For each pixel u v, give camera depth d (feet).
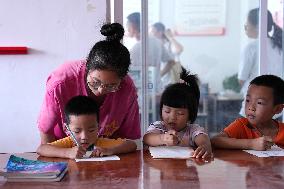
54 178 3.73
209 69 13.38
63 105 5.04
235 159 4.61
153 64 12.33
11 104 7.48
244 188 3.51
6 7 7.27
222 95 13.14
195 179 3.77
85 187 3.54
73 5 7.34
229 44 13.37
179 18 13.05
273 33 8.93
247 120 5.77
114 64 4.48
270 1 8.93
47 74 7.43
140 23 8.49
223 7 13.28
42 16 7.32
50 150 4.72
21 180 3.73
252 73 10.72
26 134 7.57
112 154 4.78
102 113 5.26
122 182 3.68
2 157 4.79
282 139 5.62
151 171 4.05
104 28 4.81
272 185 3.59
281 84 5.67
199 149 4.77
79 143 4.83
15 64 7.38
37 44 7.36
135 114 5.50
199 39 13.41
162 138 5.19
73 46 7.39
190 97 5.49
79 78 5.03
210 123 12.70
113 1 7.56
